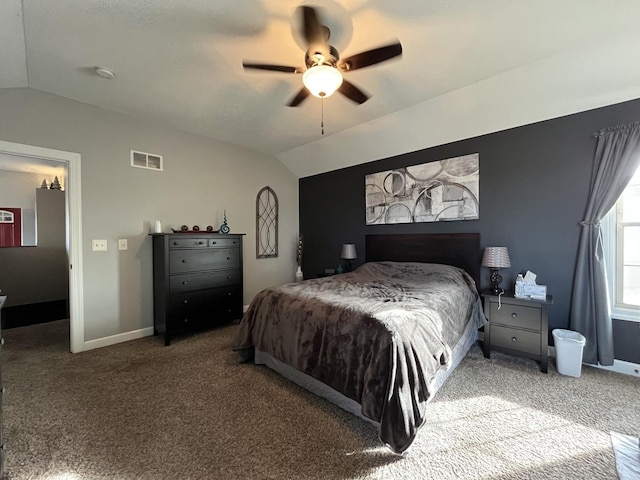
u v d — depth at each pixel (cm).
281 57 226
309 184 521
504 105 287
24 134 270
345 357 189
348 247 427
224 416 188
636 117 242
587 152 264
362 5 174
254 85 269
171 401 205
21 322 396
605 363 246
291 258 526
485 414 190
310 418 187
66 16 182
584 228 260
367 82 266
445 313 228
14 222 563
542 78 251
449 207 350
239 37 203
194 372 251
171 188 369
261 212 478
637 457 152
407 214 388
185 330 333
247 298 457
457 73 252
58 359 277
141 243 344
